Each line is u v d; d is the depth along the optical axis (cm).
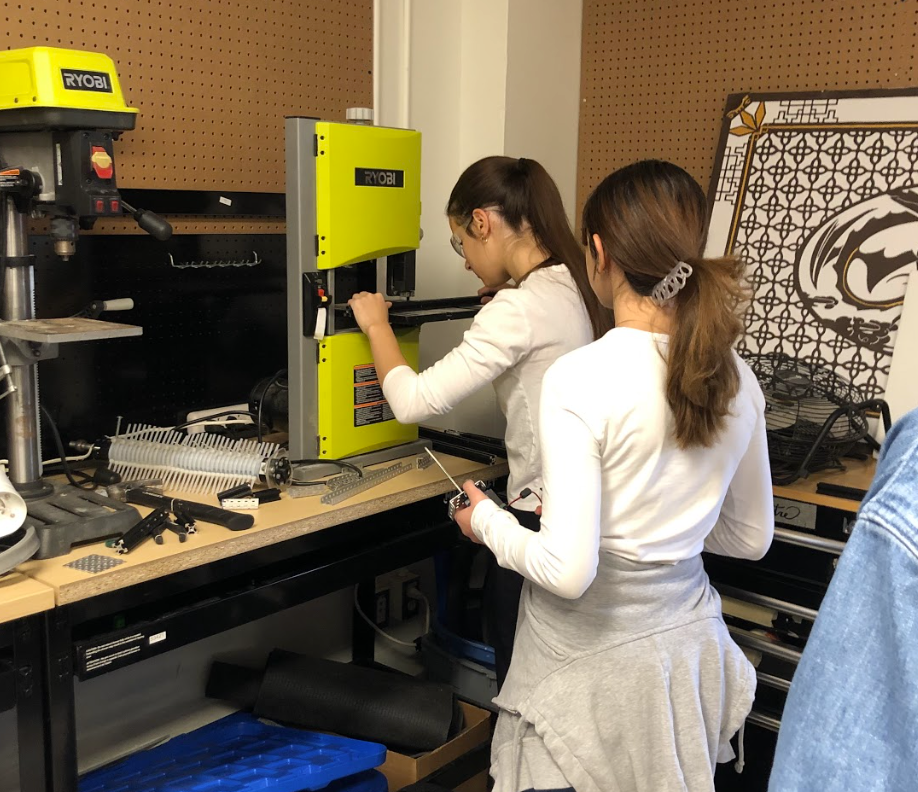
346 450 195
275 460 177
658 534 133
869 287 230
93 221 167
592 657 137
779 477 200
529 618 146
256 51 219
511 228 179
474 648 233
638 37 272
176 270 210
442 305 206
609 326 183
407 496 184
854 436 208
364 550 187
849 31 236
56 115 149
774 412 216
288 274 185
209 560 151
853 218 233
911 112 226
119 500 167
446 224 277
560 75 280
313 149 178
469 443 220
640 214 127
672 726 134
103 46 191
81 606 138
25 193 153
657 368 126
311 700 214
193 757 201
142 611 155
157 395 212
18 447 159
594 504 122
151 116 201
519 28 262
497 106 265
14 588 130
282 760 192
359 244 188
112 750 223
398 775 203
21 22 178
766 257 246
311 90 233
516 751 143
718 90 259
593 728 136
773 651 194
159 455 183
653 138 273
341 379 191
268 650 256
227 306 222
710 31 258
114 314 201
